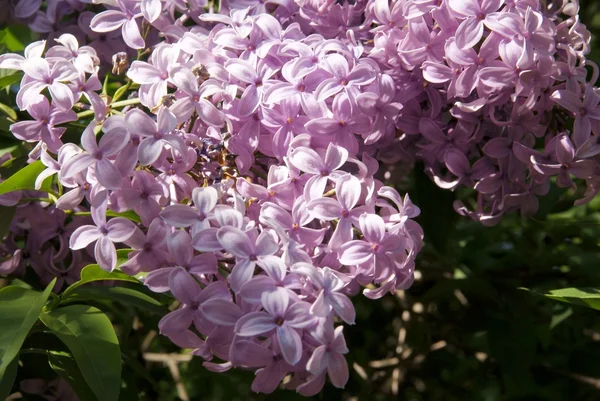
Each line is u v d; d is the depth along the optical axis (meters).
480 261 0.46
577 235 0.47
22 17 0.42
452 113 0.38
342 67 0.36
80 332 0.33
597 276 0.45
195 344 0.33
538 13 0.36
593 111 0.38
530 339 0.45
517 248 0.47
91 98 0.35
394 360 0.49
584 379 0.47
